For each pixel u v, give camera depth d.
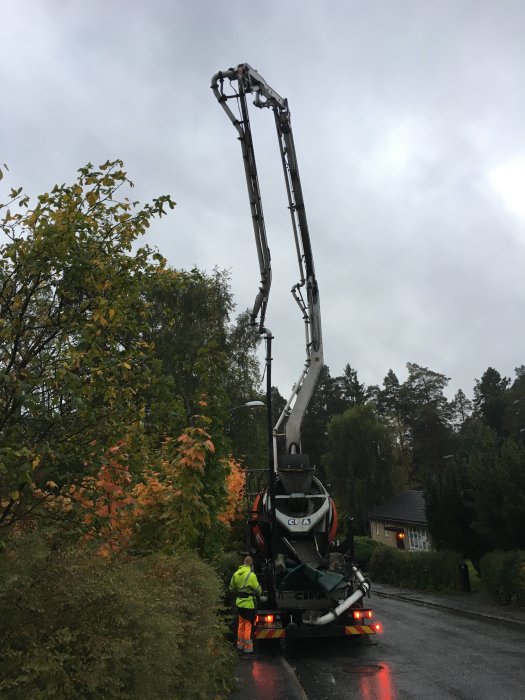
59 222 4.08
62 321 4.32
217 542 8.08
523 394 76.19
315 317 12.21
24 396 3.60
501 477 15.55
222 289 30.67
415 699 6.80
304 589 10.09
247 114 10.91
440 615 14.57
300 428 11.93
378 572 26.73
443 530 19.55
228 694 6.57
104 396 4.32
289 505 11.02
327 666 8.65
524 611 13.79
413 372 97.69
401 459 58.06
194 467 6.52
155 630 3.49
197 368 7.79
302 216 12.12
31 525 3.99
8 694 2.60
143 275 4.95
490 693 7.02
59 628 3.00
